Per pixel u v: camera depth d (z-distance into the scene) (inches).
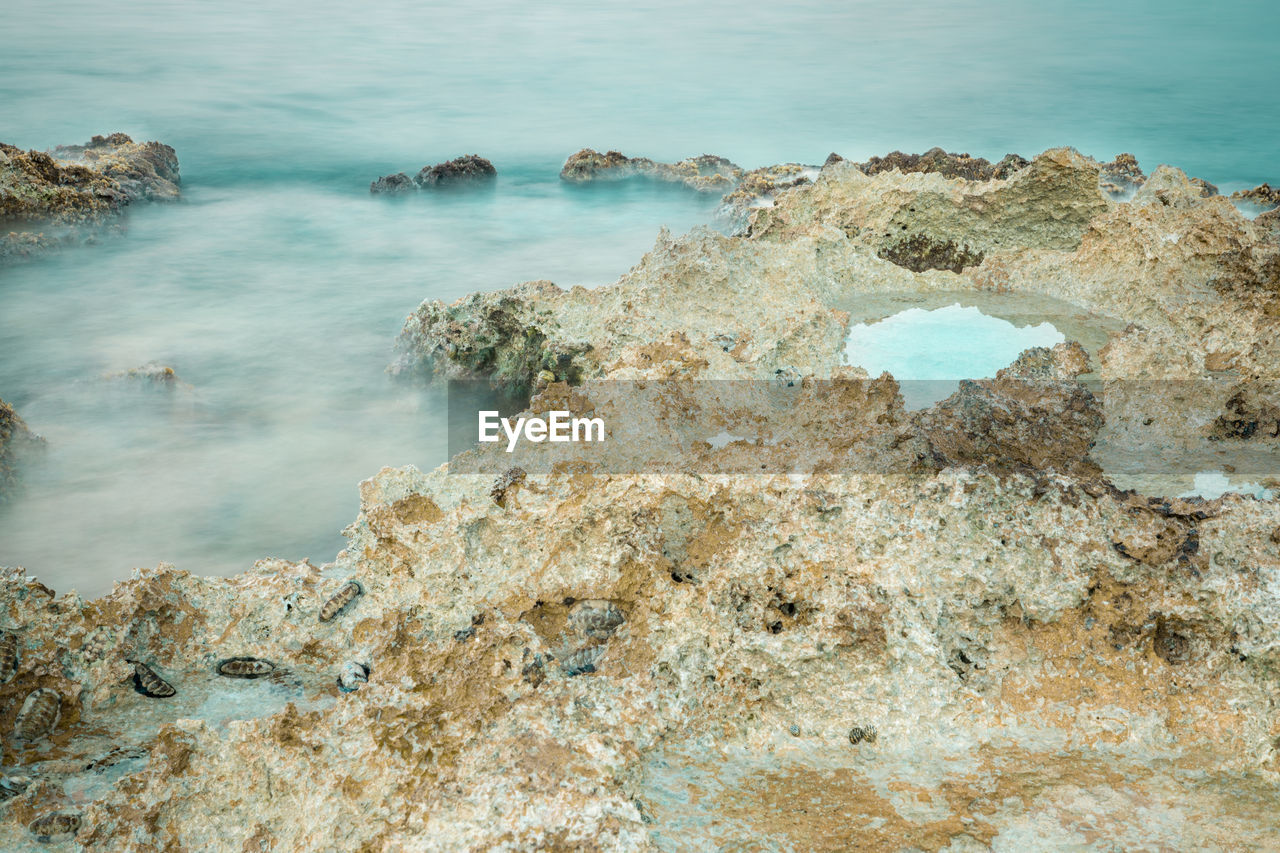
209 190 891.4
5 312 590.9
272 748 186.1
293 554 351.6
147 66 1513.3
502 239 743.1
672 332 340.2
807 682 208.7
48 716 211.5
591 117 1222.9
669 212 819.4
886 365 335.0
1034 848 169.0
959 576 212.5
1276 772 185.2
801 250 398.3
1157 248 370.3
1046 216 442.9
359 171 967.6
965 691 204.7
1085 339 351.3
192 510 381.4
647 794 186.2
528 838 165.2
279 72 1502.2
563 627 230.4
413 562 245.8
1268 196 629.3
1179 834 171.0
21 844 178.1
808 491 227.0
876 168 631.2
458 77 1483.8
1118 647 205.6
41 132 1088.8
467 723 189.9
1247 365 319.9
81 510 379.2
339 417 459.8
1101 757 192.4
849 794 185.9
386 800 178.2
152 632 239.0
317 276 663.1
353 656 233.3
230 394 485.1
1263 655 194.4
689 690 210.5
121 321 579.5
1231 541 205.9
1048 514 215.2
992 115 1216.2
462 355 436.1
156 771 183.9
